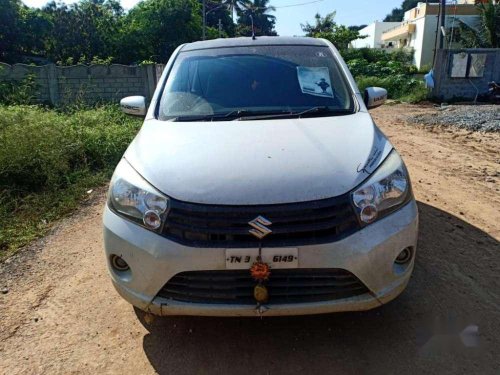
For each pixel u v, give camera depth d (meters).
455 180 5.59
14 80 12.02
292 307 2.23
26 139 5.58
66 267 3.53
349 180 2.32
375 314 2.80
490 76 16.86
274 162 2.41
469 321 2.71
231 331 2.70
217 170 2.38
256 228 2.16
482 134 8.98
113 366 2.45
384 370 2.35
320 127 2.84
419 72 30.17
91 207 4.85
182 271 2.23
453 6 32.69
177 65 3.69
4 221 4.34
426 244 3.71
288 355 2.49
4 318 2.89
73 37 26.33
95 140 6.63
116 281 2.46
